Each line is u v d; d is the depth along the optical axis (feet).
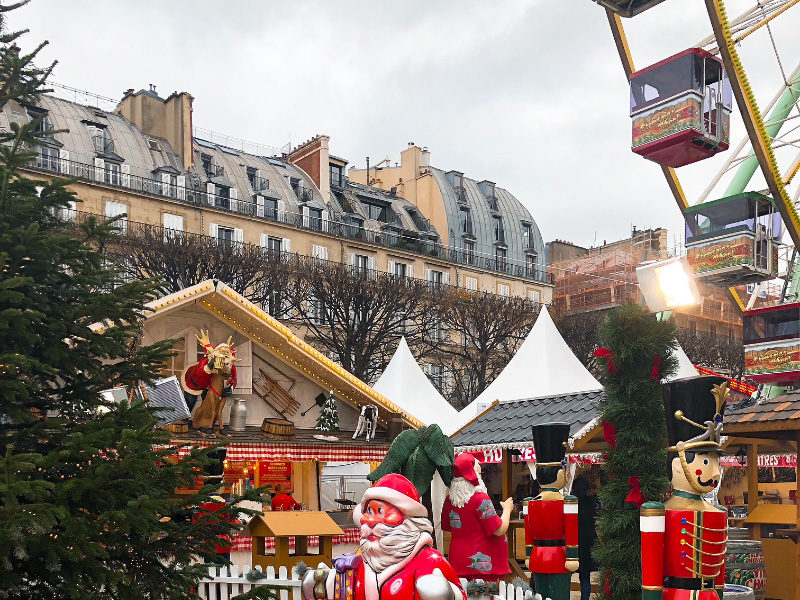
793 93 67.31
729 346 176.76
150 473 19.83
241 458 45.34
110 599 19.67
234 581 27.30
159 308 46.29
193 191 162.91
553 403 48.37
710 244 62.34
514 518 42.42
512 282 221.66
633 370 22.21
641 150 61.72
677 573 19.20
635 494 21.42
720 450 19.76
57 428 20.43
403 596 16.76
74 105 159.02
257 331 50.96
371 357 136.98
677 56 59.21
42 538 17.28
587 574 37.58
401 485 17.60
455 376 150.00
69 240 21.62
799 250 58.39
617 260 242.58
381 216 210.18
